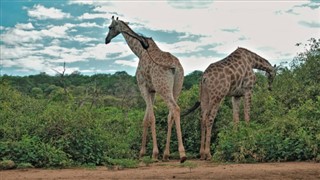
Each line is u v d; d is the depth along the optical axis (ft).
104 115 46.55
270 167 31.89
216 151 38.81
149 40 41.52
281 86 45.96
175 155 42.24
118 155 39.40
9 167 33.30
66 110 39.58
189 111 42.11
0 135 37.70
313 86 43.55
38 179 28.86
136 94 88.79
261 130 37.42
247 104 42.47
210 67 41.50
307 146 34.88
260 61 44.27
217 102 40.81
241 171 30.14
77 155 36.35
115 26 43.65
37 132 37.86
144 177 29.01
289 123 37.24
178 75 40.29
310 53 48.08
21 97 47.29
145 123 41.81
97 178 28.96
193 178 28.35
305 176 28.17
